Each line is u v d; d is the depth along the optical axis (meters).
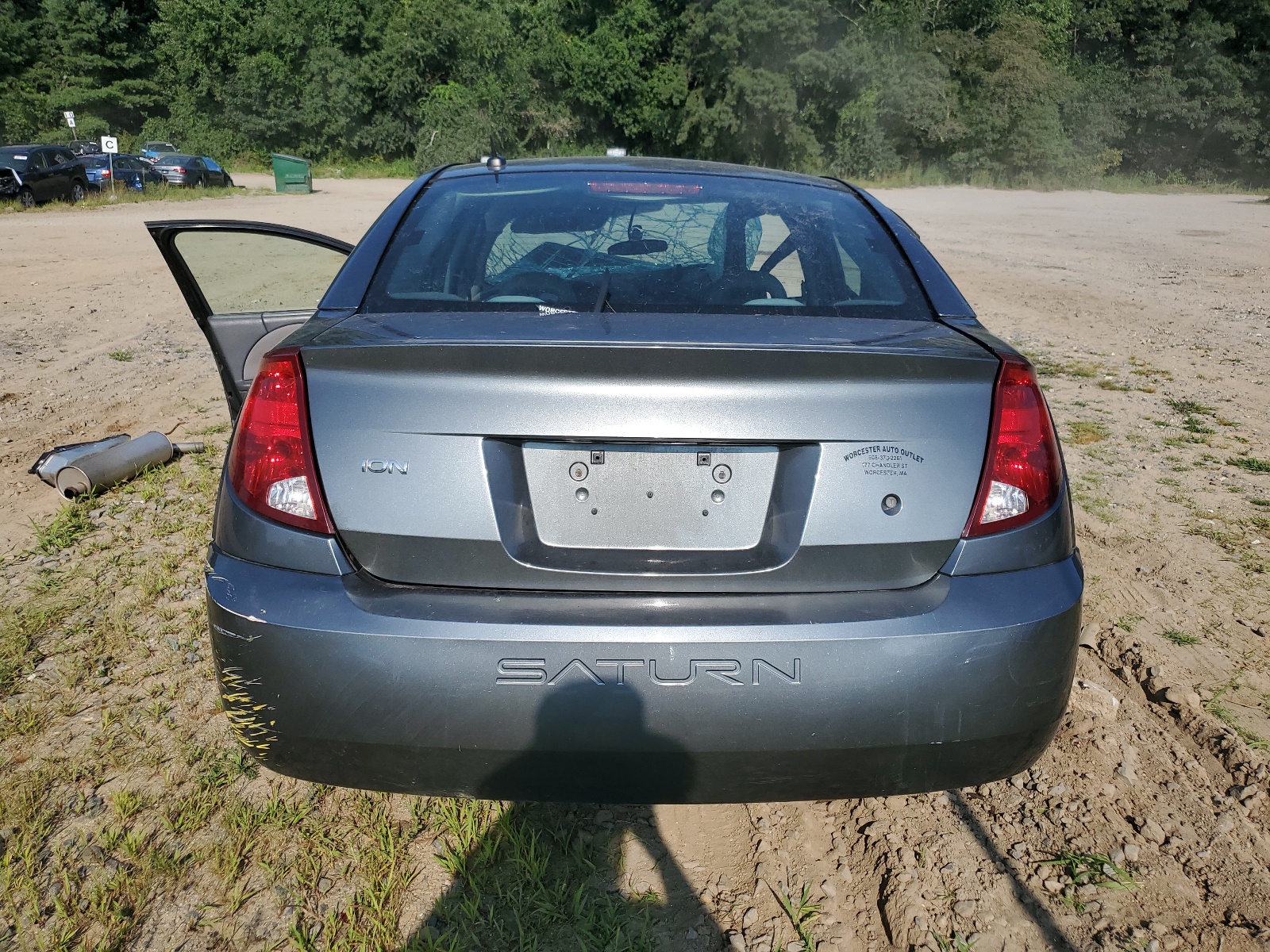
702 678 1.84
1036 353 8.28
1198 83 48.94
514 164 3.09
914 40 46.66
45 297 10.88
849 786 1.95
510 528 1.92
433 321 2.16
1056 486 2.04
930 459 1.94
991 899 2.19
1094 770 2.66
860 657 1.86
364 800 2.45
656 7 49.41
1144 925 2.13
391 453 1.91
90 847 2.28
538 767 1.88
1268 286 12.60
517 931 2.07
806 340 2.05
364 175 51.50
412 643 1.84
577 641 1.83
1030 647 1.93
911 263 2.56
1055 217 26.11
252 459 1.99
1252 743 2.76
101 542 4.08
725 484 1.93
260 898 2.14
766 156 48.25
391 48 52.84
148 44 56.94
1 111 51.00
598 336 2.01
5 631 3.27
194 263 3.54
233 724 2.00
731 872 2.28
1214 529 4.42
